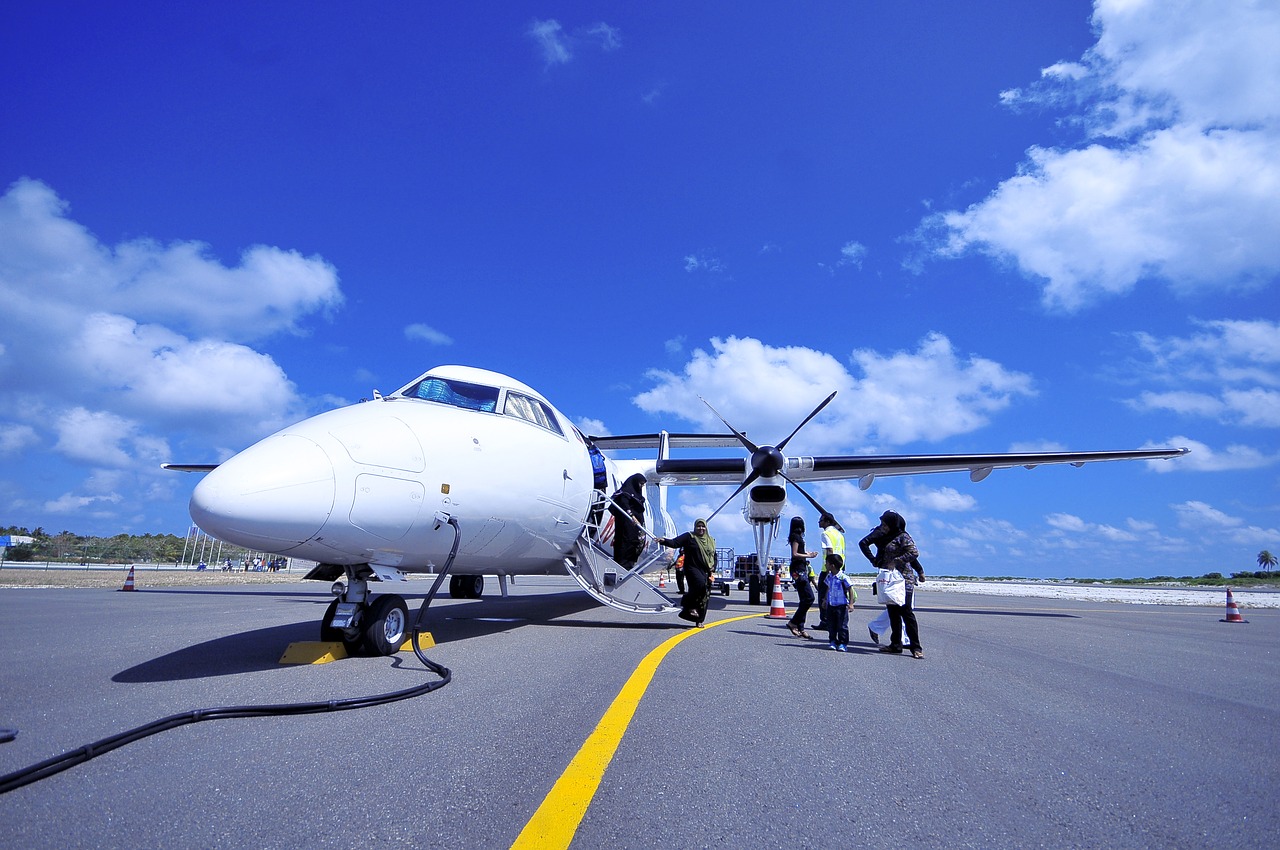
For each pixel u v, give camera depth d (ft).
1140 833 8.97
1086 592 117.39
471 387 27.40
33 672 18.61
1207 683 20.71
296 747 11.87
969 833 8.81
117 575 102.63
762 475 49.88
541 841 8.17
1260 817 9.61
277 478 17.94
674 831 8.61
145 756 11.26
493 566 29.25
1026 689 18.95
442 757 11.43
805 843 8.35
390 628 22.20
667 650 24.54
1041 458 50.83
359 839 8.13
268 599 49.49
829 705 16.16
